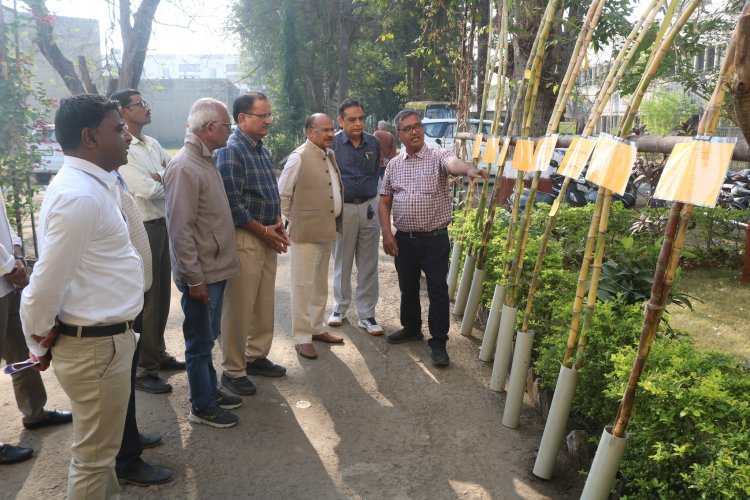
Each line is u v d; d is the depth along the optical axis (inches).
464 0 276.8
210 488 117.2
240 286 150.9
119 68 382.0
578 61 121.4
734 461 83.1
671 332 135.1
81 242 84.1
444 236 178.2
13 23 267.1
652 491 96.3
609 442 92.7
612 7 239.8
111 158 90.5
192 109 130.4
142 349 155.5
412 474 122.8
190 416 141.7
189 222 127.3
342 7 827.4
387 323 216.4
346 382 166.2
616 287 153.4
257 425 141.8
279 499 114.2
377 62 1069.1
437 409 151.2
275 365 170.1
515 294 153.0
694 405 92.3
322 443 134.6
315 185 174.6
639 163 344.8
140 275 96.0
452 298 237.5
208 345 136.5
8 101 253.9
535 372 154.1
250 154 149.9
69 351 88.7
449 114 678.5
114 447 94.5
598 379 119.2
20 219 261.9
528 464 126.5
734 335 194.7
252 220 147.8
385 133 297.0
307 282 179.8
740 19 60.2
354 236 203.0
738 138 82.5
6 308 117.4
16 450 124.0
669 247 80.7
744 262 262.5
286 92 932.0
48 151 273.6
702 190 67.4
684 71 239.0
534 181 139.4
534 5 250.1
